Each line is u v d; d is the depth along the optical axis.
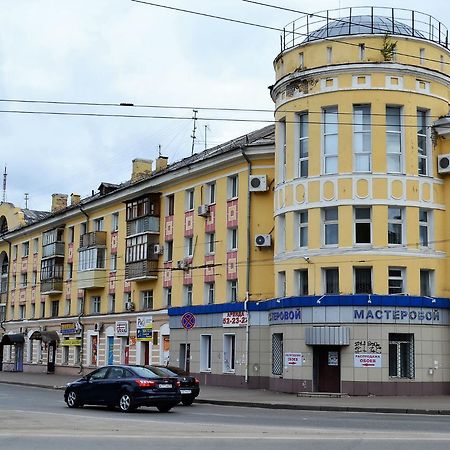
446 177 32.25
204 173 40.75
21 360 63.50
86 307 52.78
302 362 30.94
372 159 30.97
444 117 32.09
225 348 37.53
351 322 30.00
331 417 21.36
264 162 36.75
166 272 43.53
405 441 14.55
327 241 31.55
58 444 14.08
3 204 71.00
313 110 31.98
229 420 19.84
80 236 54.47
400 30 32.47
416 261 30.92
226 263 38.31
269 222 36.34
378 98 31.12
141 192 46.62
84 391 23.97
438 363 30.50
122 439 14.86
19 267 65.69
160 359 43.03
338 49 31.75
